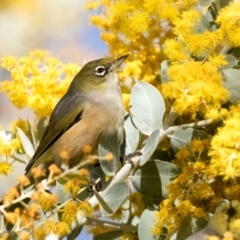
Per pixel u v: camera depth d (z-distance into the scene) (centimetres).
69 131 501
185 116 491
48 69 496
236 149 484
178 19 490
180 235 487
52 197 484
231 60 491
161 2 491
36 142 498
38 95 495
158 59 496
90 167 498
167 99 491
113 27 496
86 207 488
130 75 496
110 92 501
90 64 504
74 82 503
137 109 492
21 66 496
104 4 497
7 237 488
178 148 490
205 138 489
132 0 492
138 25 491
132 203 495
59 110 502
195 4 492
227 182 488
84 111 501
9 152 493
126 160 492
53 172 485
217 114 487
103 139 492
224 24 489
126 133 495
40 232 486
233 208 484
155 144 490
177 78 488
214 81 488
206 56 490
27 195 484
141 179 491
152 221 489
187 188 488
